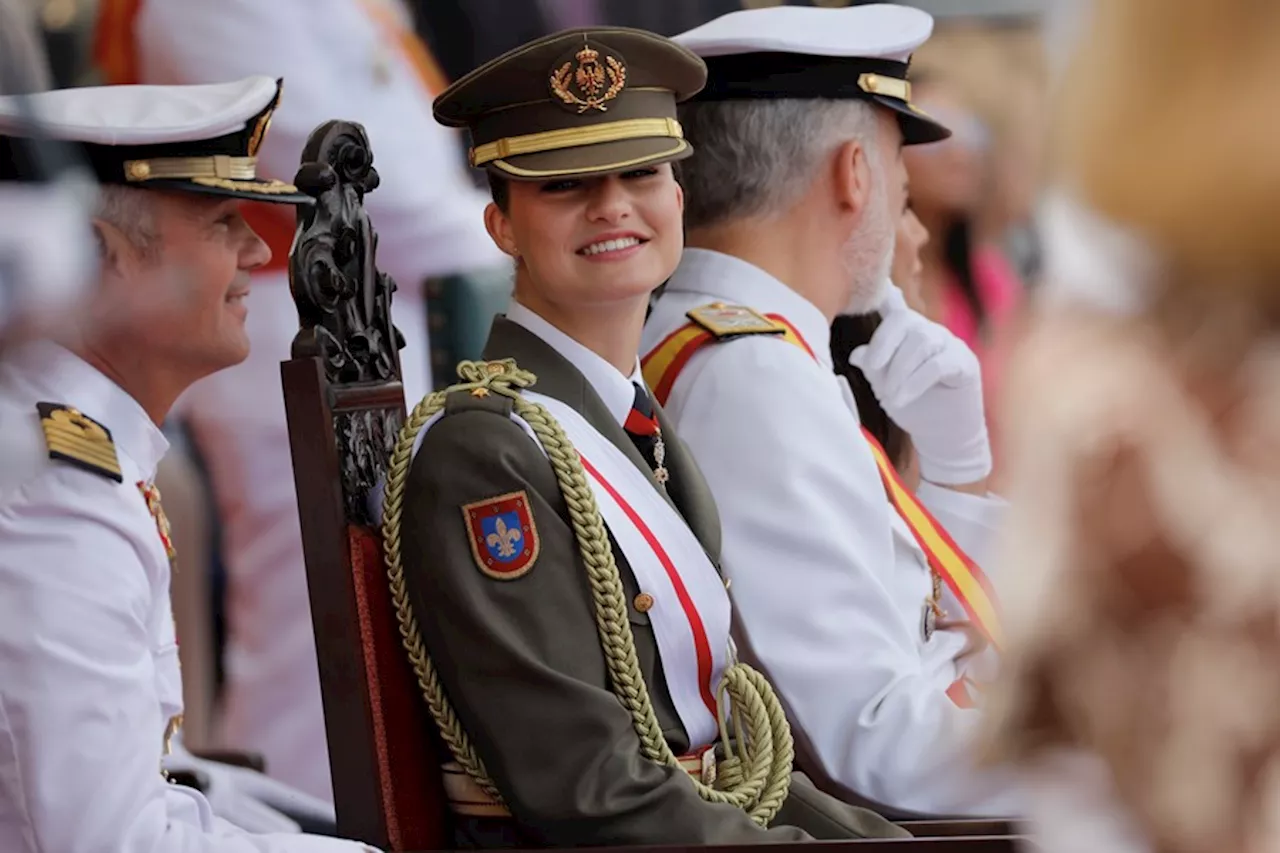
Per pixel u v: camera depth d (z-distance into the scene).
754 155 9.43
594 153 7.66
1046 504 3.29
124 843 6.39
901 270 12.51
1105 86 3.13
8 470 6.40
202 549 11.73
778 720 7.76
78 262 4.35
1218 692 3.16
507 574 7.15
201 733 11.67
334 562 7.28
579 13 13.45
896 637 8.59
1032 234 14.05
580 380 7.75
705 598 7.63
